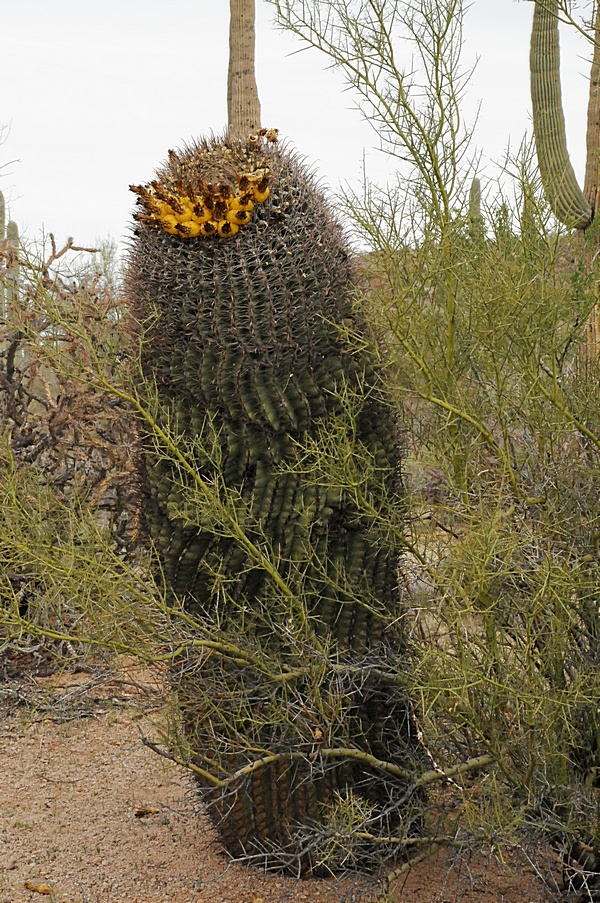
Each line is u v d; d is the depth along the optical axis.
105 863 4.03
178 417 3.69
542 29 6.11
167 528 3.75
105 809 4.61
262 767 3.76
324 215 3.78
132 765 5.14
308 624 3.57
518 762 3.39
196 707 3.58
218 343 3.59
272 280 3.57
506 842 3.16
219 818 3.93
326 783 3.76
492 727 3.27
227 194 3.54
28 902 3.71
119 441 6.89
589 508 3.59
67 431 7.44
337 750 3.55
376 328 3.71
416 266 3.44
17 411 6.89
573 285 3.63
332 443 3.51
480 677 3.12
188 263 3.59
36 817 4.52
